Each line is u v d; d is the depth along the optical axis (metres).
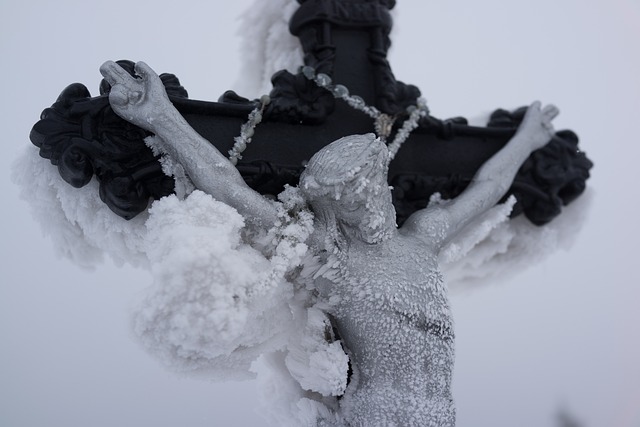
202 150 1.14
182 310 1.06
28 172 1.15
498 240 1.30
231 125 1.20
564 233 1.34
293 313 1.17
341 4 1.25
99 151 1.14
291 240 1.14
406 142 1.27
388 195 1.14
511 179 1.27
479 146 1.29
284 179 1.19
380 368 1.14
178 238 1.08
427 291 1.15
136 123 1.14
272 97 1.21
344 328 1.15
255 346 1.13
